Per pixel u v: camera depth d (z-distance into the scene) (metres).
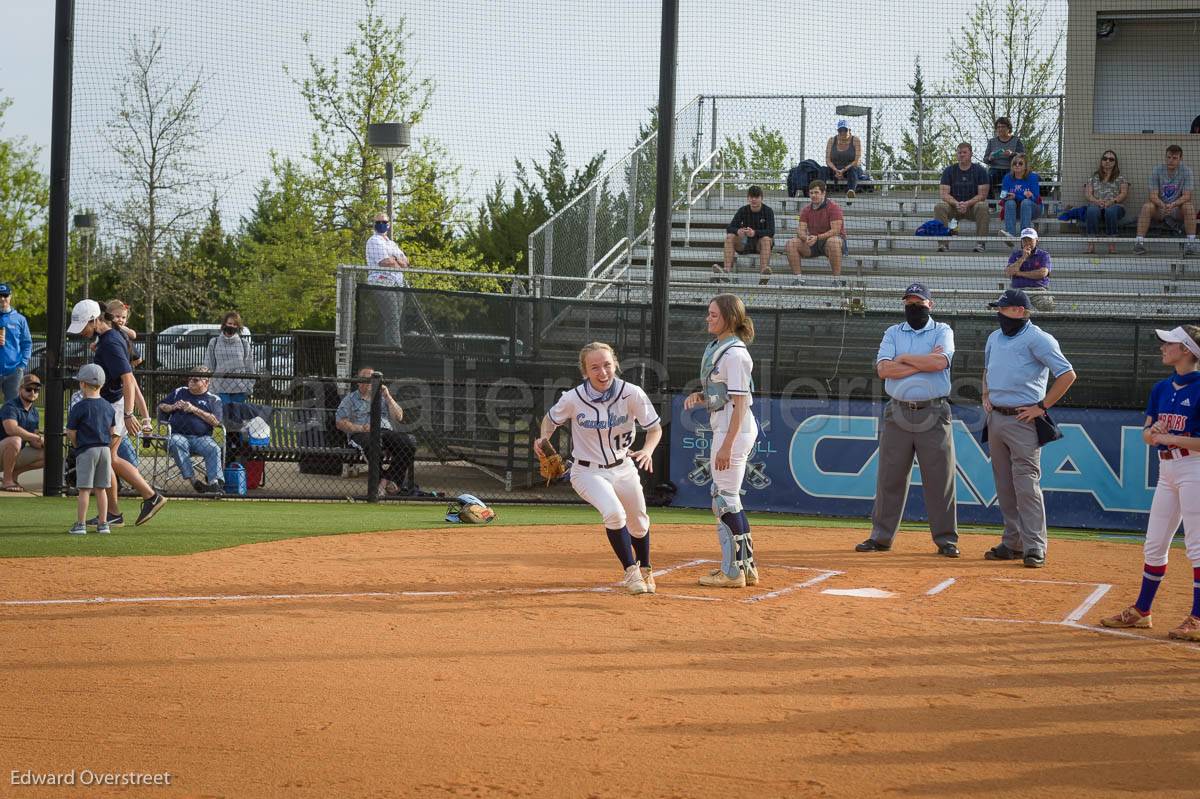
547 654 12.80
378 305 32.66
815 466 29.61
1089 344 29.31
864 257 40.91
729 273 39.91
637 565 17.00
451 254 72.94
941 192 42.78
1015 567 20.97
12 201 93.81
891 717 10.62
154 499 23.50
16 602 15.30
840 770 9.20
